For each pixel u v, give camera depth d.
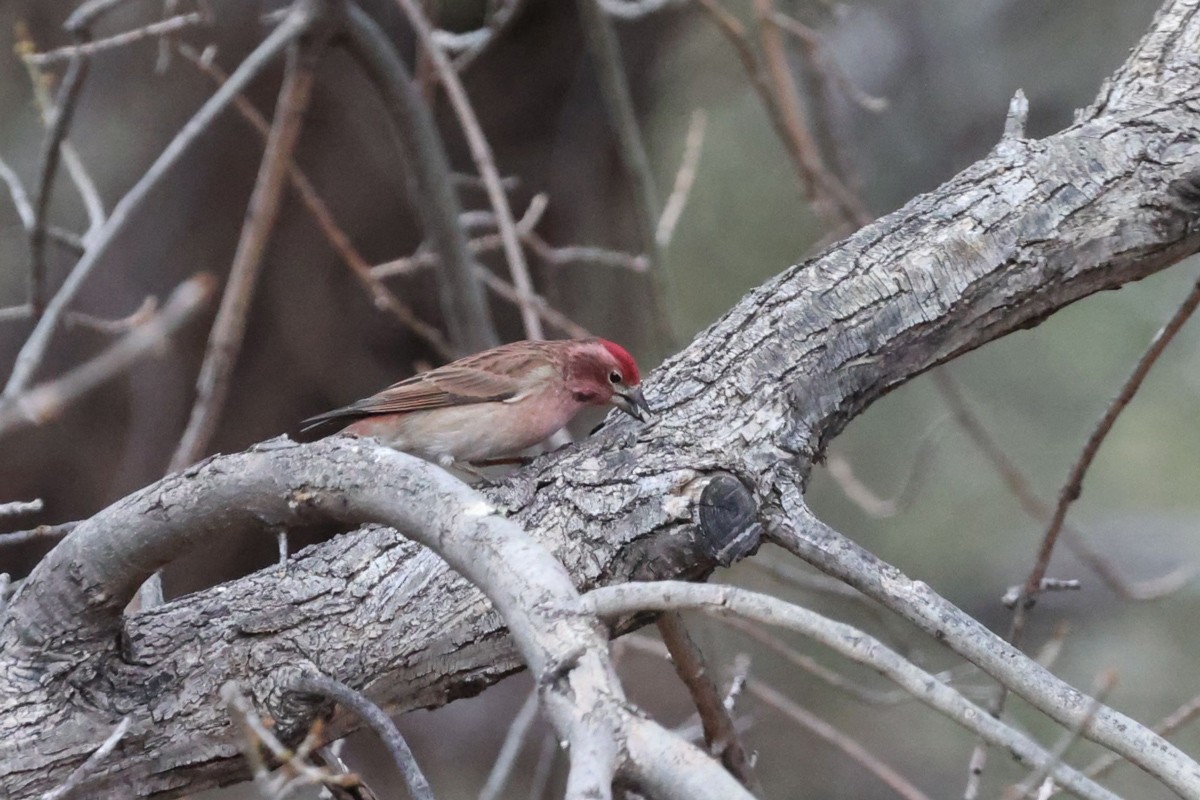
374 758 17.19
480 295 11.82
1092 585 18.22
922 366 7.05
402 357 15.65
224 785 6.45
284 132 10.52
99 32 13.84
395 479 5.26
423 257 11.89
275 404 15.34
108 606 6.07
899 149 19.08
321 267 15.01
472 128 11.02
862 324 6.93
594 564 6.26
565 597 4.59
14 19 13.69
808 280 7.12
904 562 18.97
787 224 18.52
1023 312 7.10
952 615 5.57
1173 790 4.99
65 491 14.71
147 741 6.18
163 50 10.41
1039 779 6.64
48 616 6.10
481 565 4.79
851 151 16.91
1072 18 18.91
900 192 19.03
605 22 11.50
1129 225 7.06
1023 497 10.66
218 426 15.24
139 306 14.51
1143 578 18.12
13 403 6.81
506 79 14.98
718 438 6.57
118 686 6.25
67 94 9.41
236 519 5.73
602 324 16.42
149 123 14.28
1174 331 7.08
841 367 6.89
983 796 15.70
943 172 19.05
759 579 16.55
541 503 6.46
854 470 19.59
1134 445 19.23
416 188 11.53
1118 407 7.25
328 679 5.82
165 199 14.41
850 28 19.39
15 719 6.10
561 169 15.51
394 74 10.96
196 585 15.60
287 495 5.54
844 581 6.00
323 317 15.17
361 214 14.91
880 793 16.36
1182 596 17.70
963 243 7.03
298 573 6.52
